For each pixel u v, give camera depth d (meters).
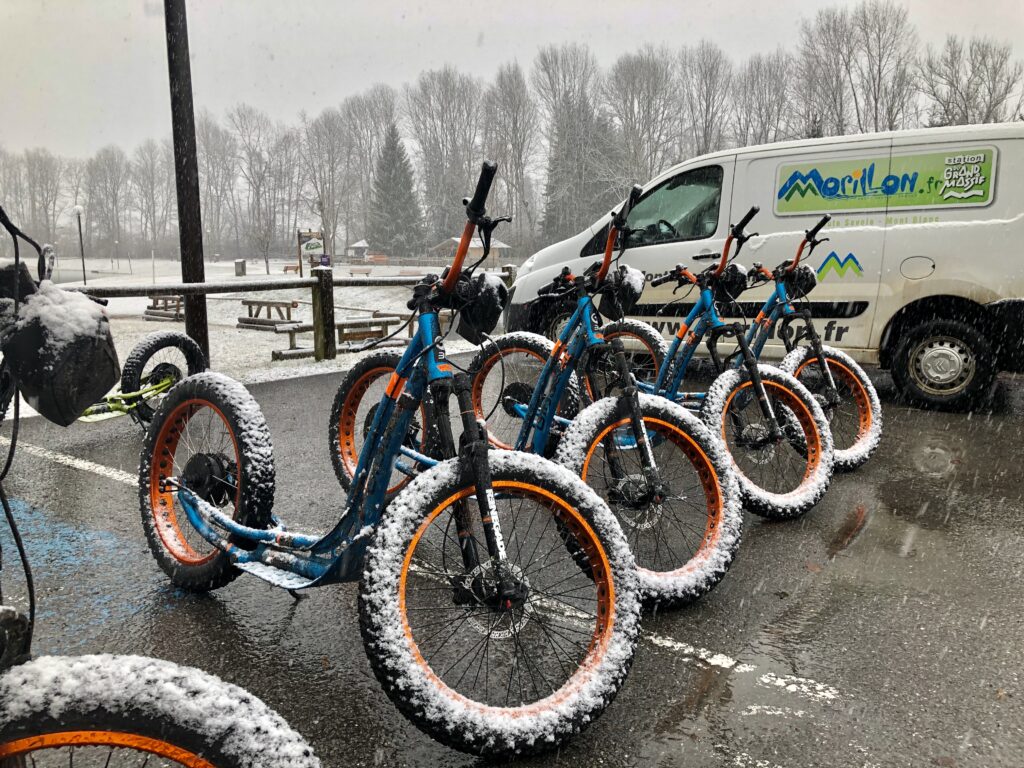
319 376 8.04
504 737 1.96
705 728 2.19
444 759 2.07
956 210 5.97
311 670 2.50
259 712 1.28
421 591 2.58
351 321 10.26
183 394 3.12
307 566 2.55
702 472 3.07
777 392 3.99
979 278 5.88
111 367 1.43
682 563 3.28
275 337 12.68
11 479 4.48
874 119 57.44
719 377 3.96
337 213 81.00
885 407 6.31
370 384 3.99
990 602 2.98
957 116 52.03
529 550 3.29
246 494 2.86
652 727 2.20
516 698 2.27
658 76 60.84
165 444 3.20
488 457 2.17
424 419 3.24
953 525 3.79
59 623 2.79
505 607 2.09
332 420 4.09
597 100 62.44
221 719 1.23
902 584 3.14
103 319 1.42
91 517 3.87
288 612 2.90
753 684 2.42
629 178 56.03
